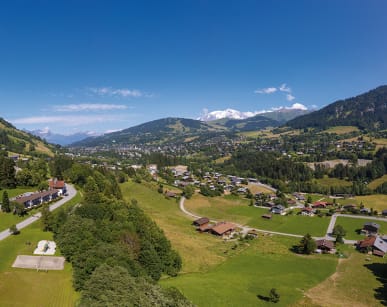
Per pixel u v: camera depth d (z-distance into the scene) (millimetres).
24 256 70438
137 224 91312
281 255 114250
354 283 88188
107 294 50375
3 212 102000
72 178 156000
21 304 52875
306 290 81375
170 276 81812
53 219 88250
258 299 71875
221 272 90875
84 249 67875
